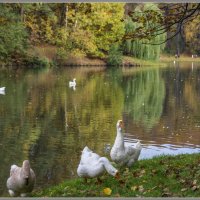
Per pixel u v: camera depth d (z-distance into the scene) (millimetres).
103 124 26203
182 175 10461
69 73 52781
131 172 11070
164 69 62688
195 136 23109
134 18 10922
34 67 55219
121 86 44750
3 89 37500
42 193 10203
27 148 20141
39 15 51812
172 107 33500
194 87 45719
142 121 27547
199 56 71938
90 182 10500
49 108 31125
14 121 26391
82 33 54344
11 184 9914
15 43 50688
